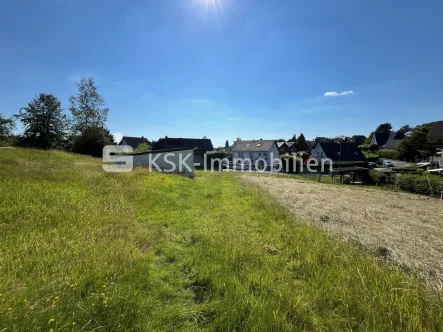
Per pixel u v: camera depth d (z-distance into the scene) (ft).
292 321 7.16
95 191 21.95
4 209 14.29
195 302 8.13
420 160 126.93
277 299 8.02
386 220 21.97
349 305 7.97
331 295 8.53
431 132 135.44
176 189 30.37
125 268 9.19
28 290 7.22
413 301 8.29
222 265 10.52
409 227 19.71
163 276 9.55
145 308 7.21
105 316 6.51
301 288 9.17
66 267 8.86
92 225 13.79
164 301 7.98
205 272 9.84
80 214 15.30
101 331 6.00
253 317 6.97
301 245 13.62
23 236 11.40
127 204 19.57
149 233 14.26
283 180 60.59
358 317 7.56
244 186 39.99
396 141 179.22
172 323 6.86
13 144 91.25
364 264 11.18
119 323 6.31
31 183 20.80
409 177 51.98
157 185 29.55
